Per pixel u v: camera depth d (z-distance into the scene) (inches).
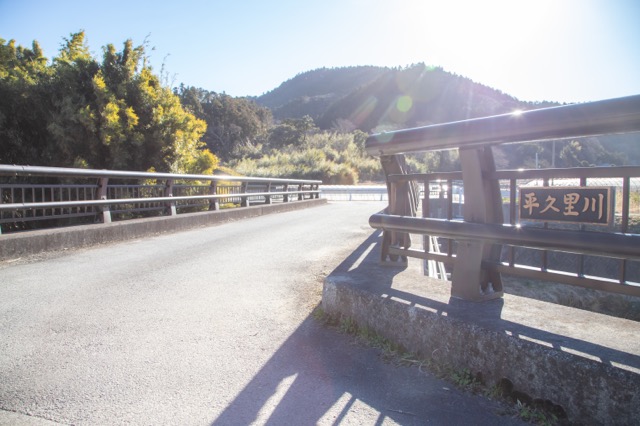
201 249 284.0
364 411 94.2
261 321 148.9
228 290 186.7
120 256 256.2
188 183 466.3
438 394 99.7
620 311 537.3
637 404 76.2
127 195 343.6
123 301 168.6
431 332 111.2
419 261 208.4
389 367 113.3
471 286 120.1
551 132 97.7
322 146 2615.7
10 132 427.2
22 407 95.0
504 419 89.4
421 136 129.6
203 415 93.1
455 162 1898.4
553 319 104.7
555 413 87.0
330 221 463.5
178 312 157.0
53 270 216.8
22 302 164.7
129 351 123.6
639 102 83.1
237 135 3088.1
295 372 112.3
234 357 120.8
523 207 107.3
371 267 166.1
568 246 96.7
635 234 87.9
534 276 110.2
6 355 119.7
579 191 96.6
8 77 430.3
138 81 490.3
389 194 156.6
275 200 660.1
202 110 3073.3
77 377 108.3
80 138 448.8
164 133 498.9
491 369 97.8
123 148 468.8
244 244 305.4
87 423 89.8
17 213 370.3
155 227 350.0
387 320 124.3
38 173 250.1
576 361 83.7
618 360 81.7
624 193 91.7
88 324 143.4
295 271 224.1
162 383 106.1
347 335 135.1
